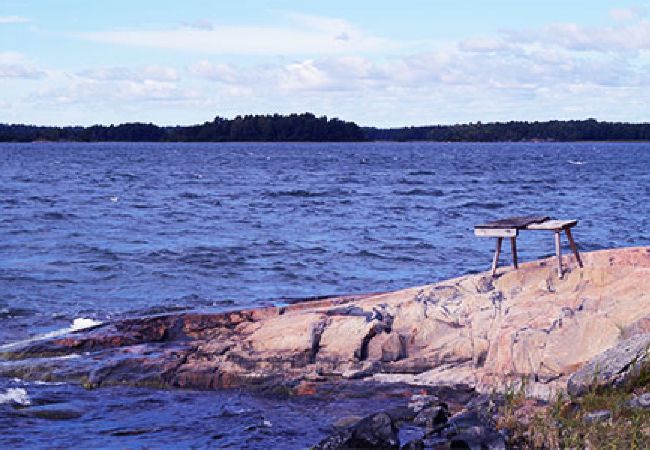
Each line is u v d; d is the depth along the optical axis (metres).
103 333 14.55
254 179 80.12
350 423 10.80
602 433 8.88
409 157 162.38
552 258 15.27
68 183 70.19
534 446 9.10
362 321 13.33
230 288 21.52
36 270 23.58
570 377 10.52
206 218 39.91
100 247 28.50
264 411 11.49
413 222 38.44
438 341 13.02
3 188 62.16
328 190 62.72
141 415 11.34
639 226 36.09
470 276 14.65
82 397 12.09
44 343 14.09
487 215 42.09
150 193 58.22
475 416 10.12
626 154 190.12
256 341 13.52
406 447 9.43
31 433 10.51
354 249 28.80
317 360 13.08
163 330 14.57
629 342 10.71
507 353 11.99
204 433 10.62
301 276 23.41
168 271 23.78
